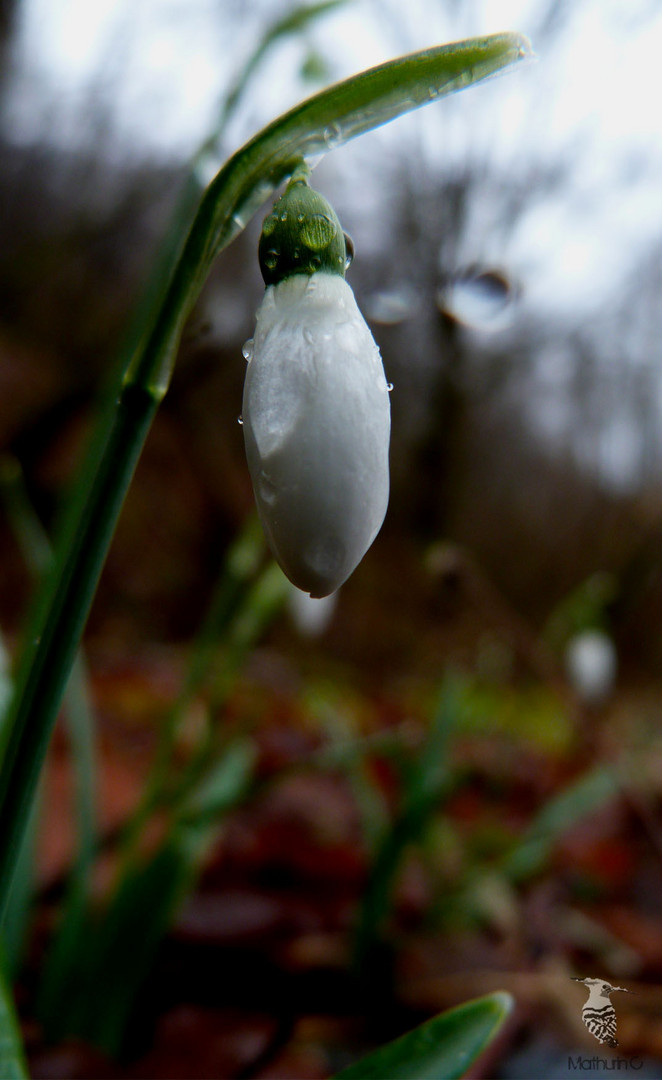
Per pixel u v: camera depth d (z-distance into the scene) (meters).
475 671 0.82
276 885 0.26
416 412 1.39
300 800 0.36
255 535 0.17
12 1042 0.08
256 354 0.08
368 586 1.27
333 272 0.09
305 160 0.08
